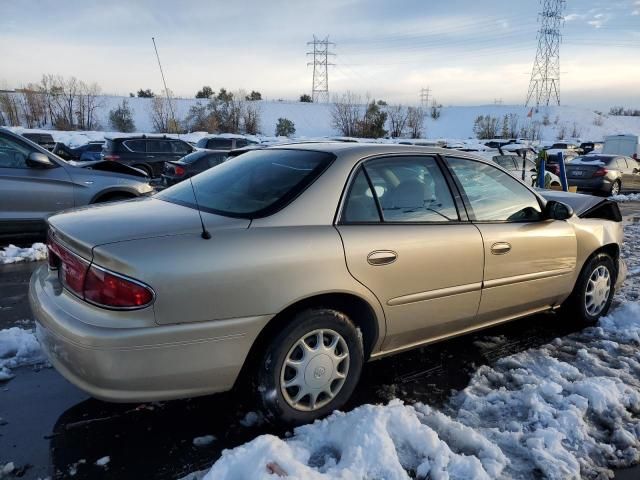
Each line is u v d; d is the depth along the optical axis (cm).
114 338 247
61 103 5234
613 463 284
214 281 262
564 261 429
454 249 346
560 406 328
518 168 1598
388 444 267
